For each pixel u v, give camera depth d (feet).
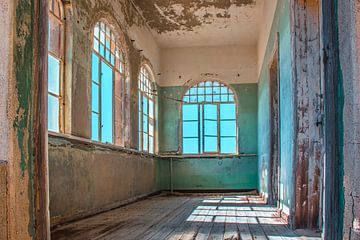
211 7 32.01
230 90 40.57
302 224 14.76
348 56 6.29
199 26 35.88
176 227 16.48
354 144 6.09
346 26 6.38
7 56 6.70
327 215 7.23
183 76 41.06
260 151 35.58
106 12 23.70
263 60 31.35
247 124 39.99
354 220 6.08
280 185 19.80
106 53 24.79
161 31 36.86
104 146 22.95
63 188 17.38
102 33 24.07
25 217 6.97
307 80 14.49
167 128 40.83
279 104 19.86
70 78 18.66
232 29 36.73
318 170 14.40
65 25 18.93
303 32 14.67
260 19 34.04
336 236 6.76
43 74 7.74
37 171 7.38
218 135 40.50
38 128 7.50
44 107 7.75
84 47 20.34
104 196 22.98
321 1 7.68
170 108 40.93
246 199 31.30
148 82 37.19
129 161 28.68
